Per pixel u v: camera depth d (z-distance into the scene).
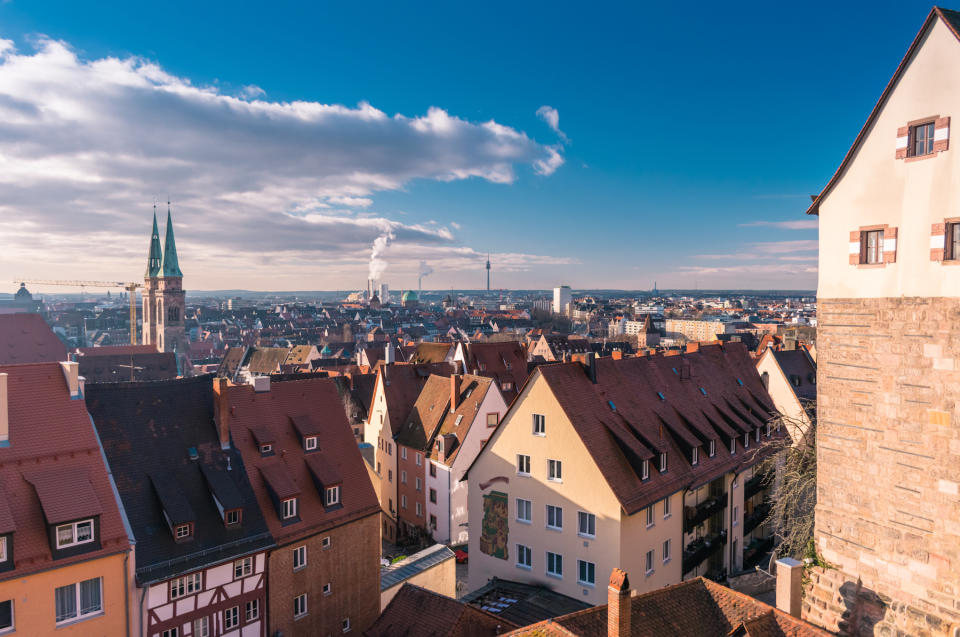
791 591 23.88
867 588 23.52
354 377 82.19
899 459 22.53
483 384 59.03
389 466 67.19
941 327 21.20
